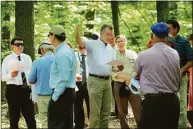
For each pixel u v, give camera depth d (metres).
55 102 6.79
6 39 14.99
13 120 8.47
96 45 8.08
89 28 12.52
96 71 8.05
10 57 8.48
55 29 6.84
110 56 8.12
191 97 7.14
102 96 8.20
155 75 6.23
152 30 6.39
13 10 14.97
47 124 7.62
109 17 17.77
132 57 8.59
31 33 11.19
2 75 8.41
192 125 7.09
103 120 8.29
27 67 8.45
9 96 8.36
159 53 6.27
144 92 6.29
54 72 6.80
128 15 19.45
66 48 6.84
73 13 16.08
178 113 6.36
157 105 6.23
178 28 7.87
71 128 6.90
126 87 8.52
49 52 7.70
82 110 8.97
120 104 8.66
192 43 8.48
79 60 8.92
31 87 8.33
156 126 6.29
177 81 6.33
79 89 8.89
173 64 6.27
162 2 12.77
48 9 17.23
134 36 19.64
